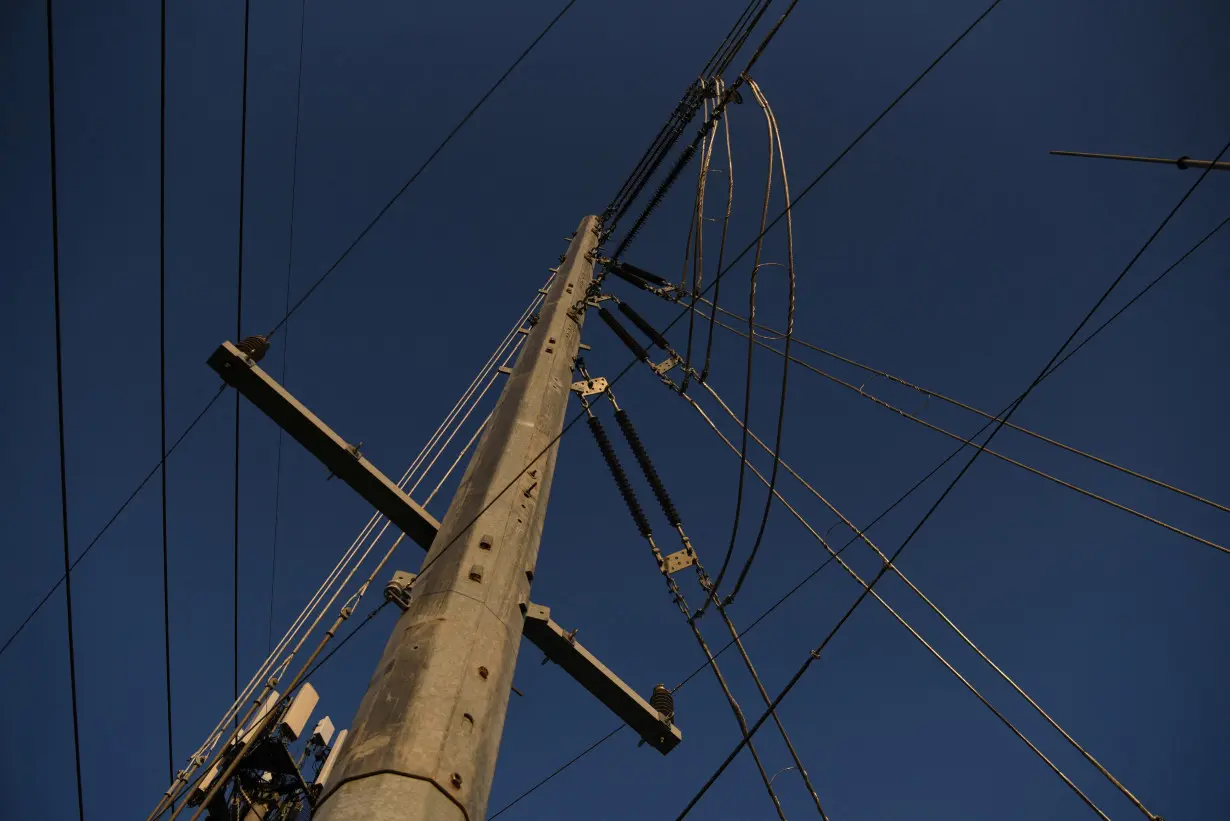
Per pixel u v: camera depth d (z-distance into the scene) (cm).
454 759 407
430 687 436
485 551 542
